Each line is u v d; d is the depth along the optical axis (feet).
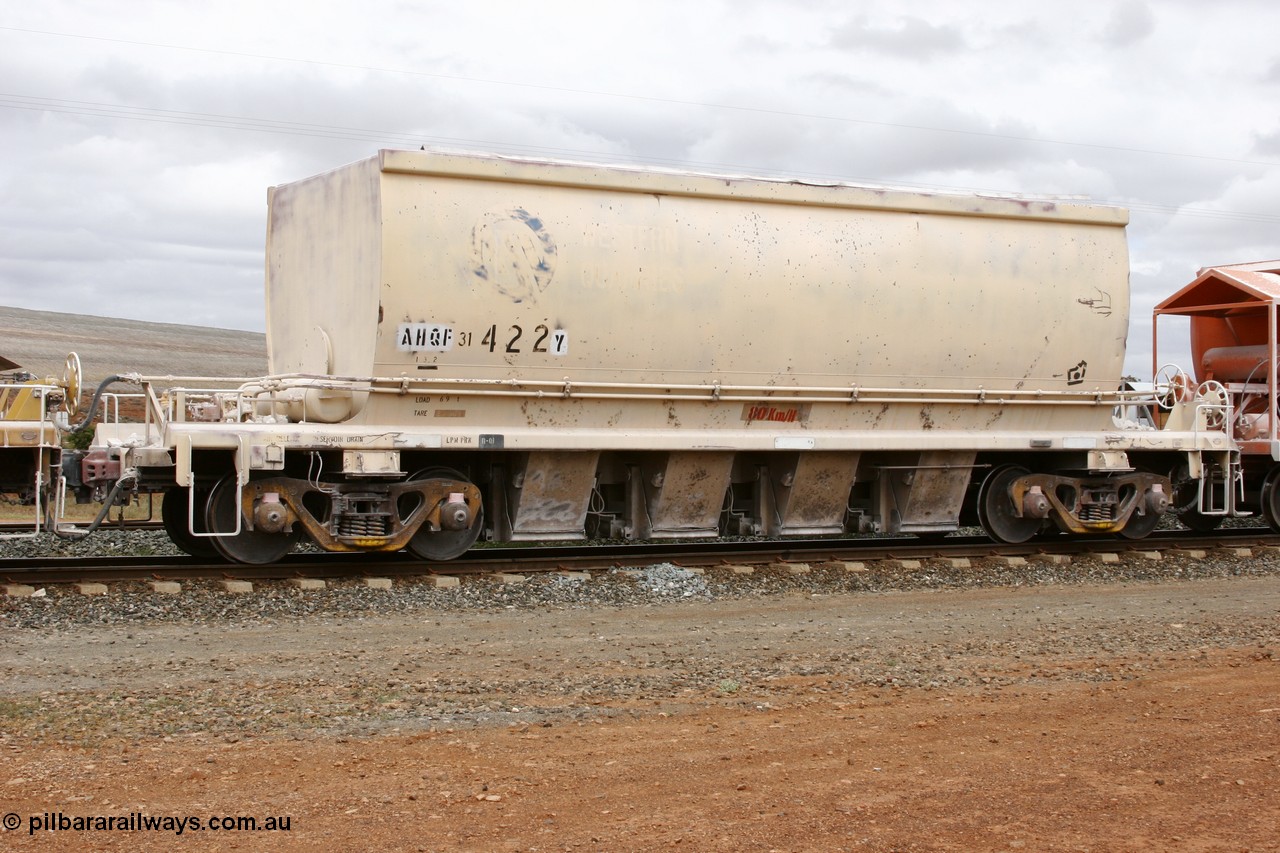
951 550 51.19
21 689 26.81
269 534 42.06
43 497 44.19
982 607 40.70
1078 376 53.52
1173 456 57.52
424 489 42.68
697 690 27.50
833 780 20.79
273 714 24.88
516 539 45.32
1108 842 18.10
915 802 19.72
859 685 28.19
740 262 46.24
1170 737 23.67
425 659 30.58
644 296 44.70
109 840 17.83
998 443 51.26
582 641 33.32
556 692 27.12
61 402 44.14
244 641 32.68
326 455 42.27
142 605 36.58
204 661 29.99
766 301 46.70
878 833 18.33
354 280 42.75
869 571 47.06
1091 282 53.31
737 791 20.18
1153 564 51.26
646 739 23.25
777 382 47.52
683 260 45.34
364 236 42.14
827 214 48.39
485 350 42.65
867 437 48.91
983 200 51.16
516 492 45.11
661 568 44.45
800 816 19.02
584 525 48.01
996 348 51.47
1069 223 53.31
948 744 23.09
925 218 50.26
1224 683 28.58
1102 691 27.71
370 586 40.09
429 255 41.47
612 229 44.34
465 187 42.39
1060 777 21.07
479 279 42.14
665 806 19.42
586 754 22.20
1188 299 63.16
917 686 28.14
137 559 45.34
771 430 48.08
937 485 51.62
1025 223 52.42
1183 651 32.78
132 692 26.61
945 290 50.11
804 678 28.86
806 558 48.44
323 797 19.70
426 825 18.49
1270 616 38.91
